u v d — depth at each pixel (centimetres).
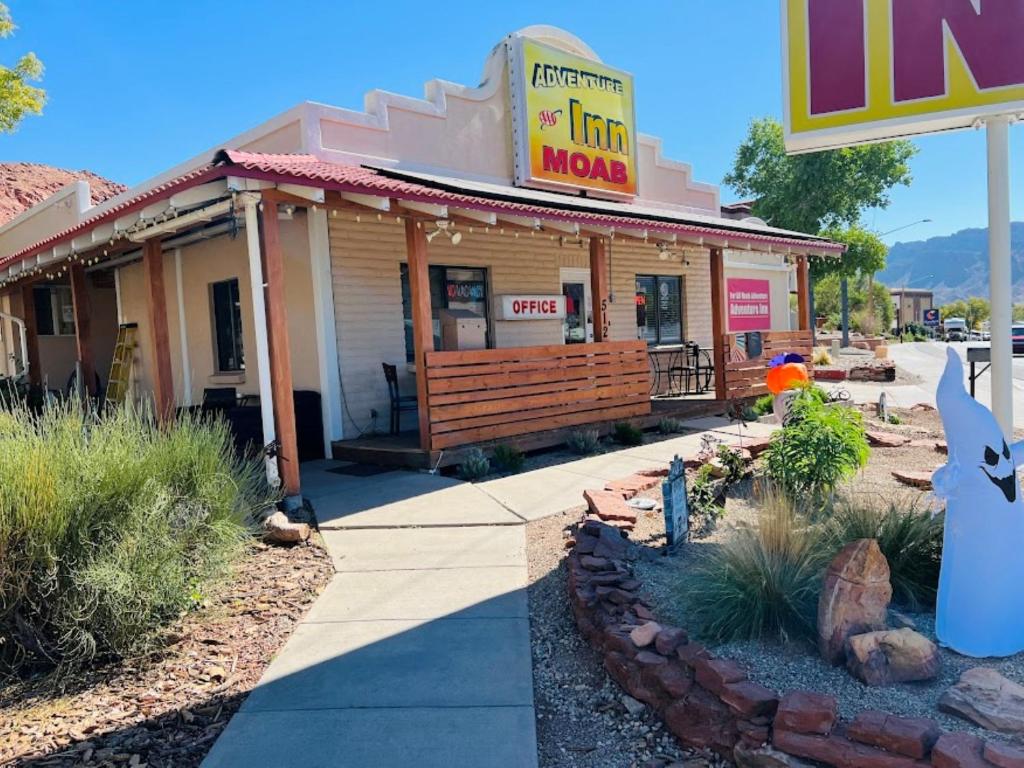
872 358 2909
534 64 1218
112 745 307
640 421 1080
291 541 574
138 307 1306
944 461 787
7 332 1480
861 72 536
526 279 1234
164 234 893
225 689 354
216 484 479
